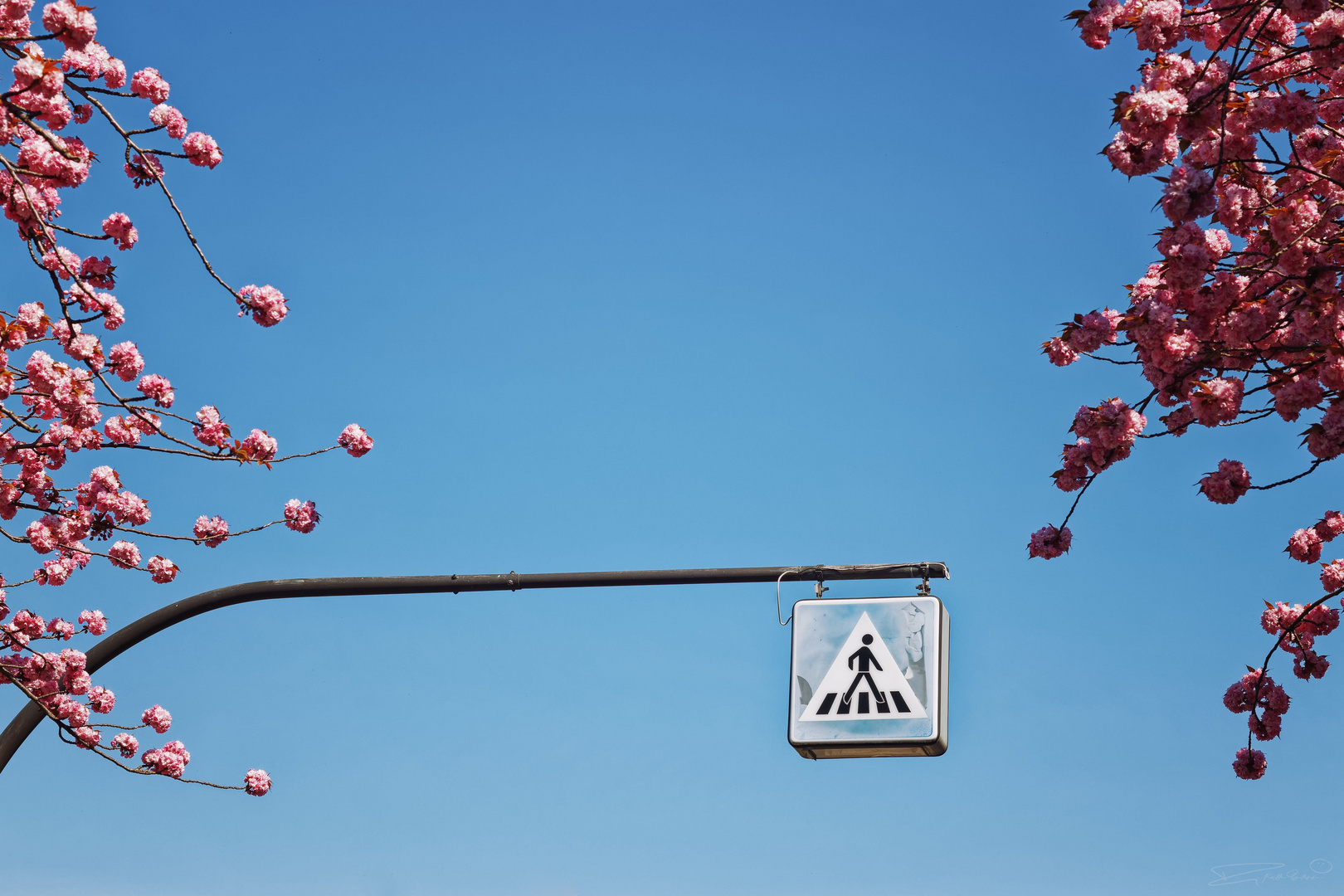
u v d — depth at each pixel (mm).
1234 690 9305
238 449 9391
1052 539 7805
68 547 9750
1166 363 7031
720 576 8906
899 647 7637
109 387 8547
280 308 8570
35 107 7422
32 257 7613
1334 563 9398
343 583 9367
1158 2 6562
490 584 9227
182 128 7996
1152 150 6406
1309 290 6746
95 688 10953
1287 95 6766
